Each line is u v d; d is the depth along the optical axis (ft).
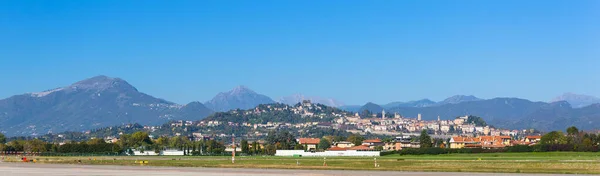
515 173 356.38
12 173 385.70
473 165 439.22
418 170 385.09
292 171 386.52
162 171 393.70
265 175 351.87
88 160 593.42
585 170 379.76
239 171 389.60
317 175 348.18
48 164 503.20
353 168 410.72
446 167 417.49
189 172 382.63
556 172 360.28
